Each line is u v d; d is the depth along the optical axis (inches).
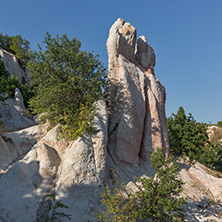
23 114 951.6
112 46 783.1
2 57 1636.3
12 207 388.2
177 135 1427.2
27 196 416.5
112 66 767.1
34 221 380.8
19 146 591.2
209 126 2449.6
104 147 526.0
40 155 506.3
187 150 1385.3
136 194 493.4
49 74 672.4
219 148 1390.3
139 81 780.0
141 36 944.3
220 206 622.2
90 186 458.3
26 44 2102.6
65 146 564.7
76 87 605.9
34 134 646.5
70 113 583.5
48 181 465.7
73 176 456.8
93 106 576.7
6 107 772.0
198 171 791.7
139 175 610.5
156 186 471.2
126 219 387.5
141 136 708.0
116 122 676.1
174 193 461.4
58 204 398.9
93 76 654.5
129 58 829.8
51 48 644.7
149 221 451.5
